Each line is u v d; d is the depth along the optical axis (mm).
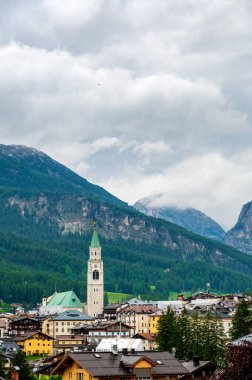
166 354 167875
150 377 158375
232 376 118625
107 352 162625
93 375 152500
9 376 198875
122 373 155375
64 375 162125
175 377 160750
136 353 166875
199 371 166750
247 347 121625
